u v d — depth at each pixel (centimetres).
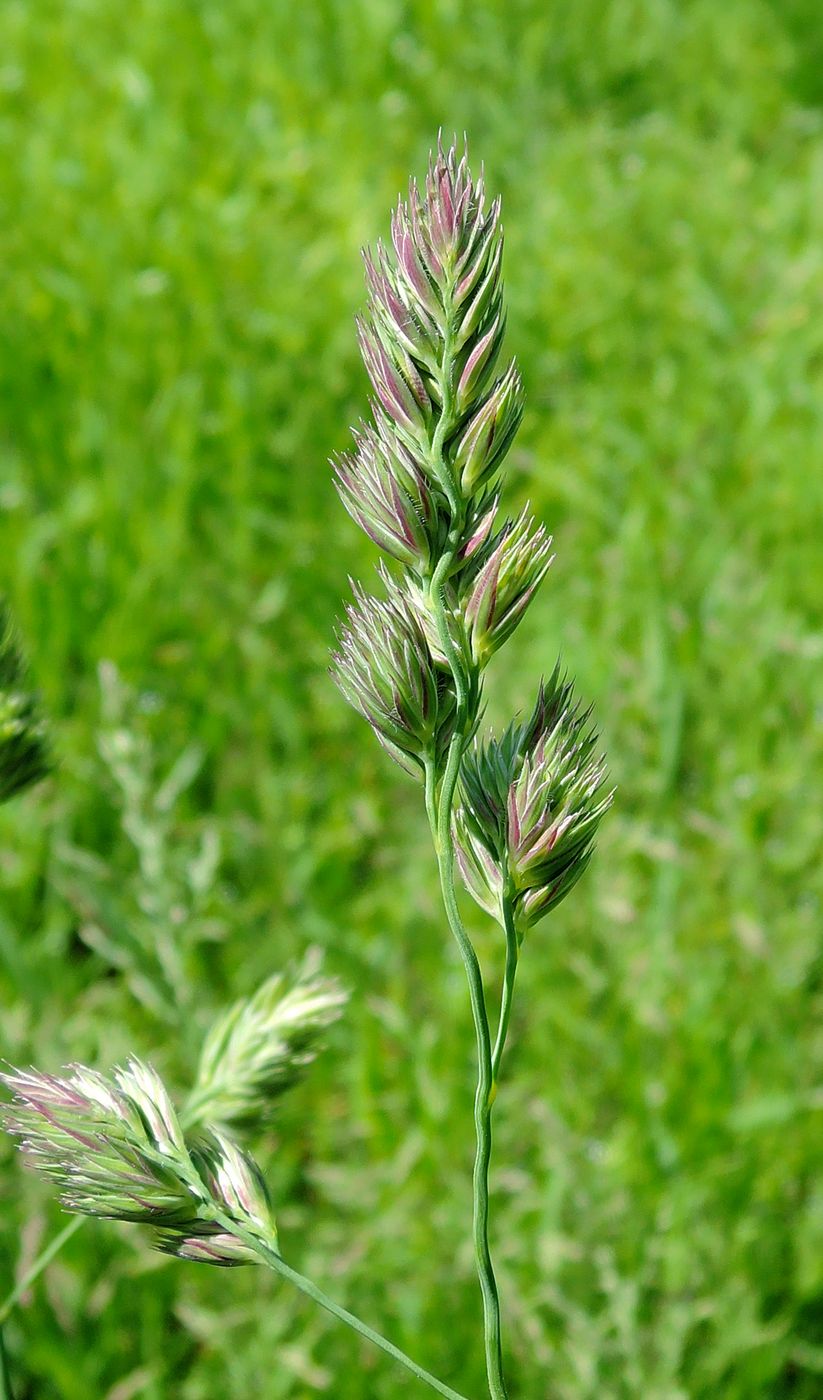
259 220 498
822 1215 256
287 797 331
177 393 417
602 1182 255
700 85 629
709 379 456
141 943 275
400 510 100
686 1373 233
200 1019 271
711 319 480
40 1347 237
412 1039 277
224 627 360
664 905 300
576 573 391
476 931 305
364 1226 255
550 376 458
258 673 350
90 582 365
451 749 100
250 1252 109
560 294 489
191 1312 240
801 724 353
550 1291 234
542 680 115
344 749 348
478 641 103
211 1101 158
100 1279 249
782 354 460
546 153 562
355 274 477
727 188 552
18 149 517
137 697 341
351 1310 244
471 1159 267
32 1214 239
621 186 548
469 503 103
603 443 433
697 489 411
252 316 456
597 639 364
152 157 519
